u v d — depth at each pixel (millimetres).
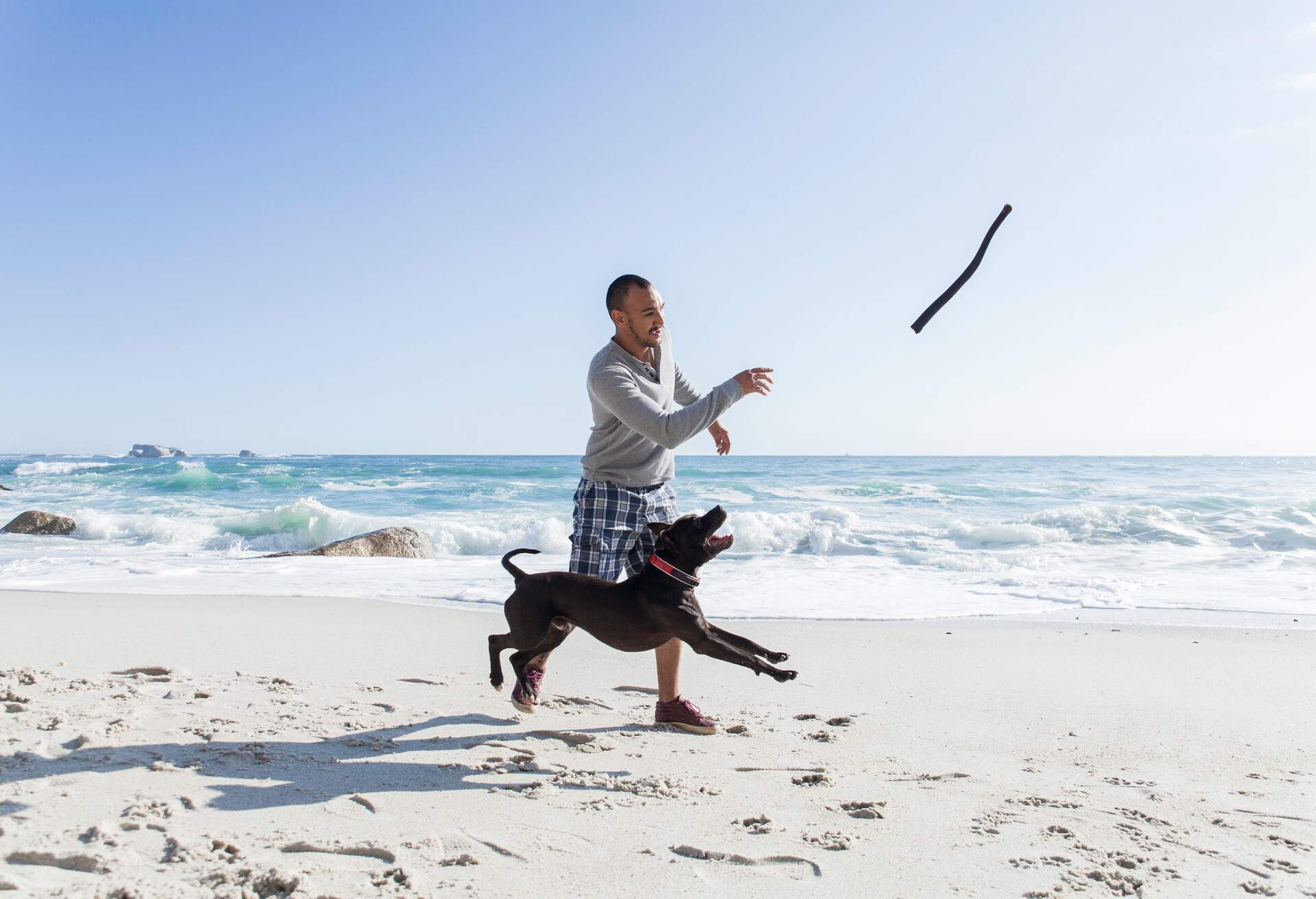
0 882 2086
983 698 4523
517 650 3818
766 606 7773
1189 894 2236
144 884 2119
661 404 3904
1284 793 3076
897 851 2494
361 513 19656
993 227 3521
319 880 2197
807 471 32875
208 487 27594
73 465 41156
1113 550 11891
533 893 2172
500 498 23062
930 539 13008
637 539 3898
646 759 3424
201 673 4746
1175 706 4359
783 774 3248
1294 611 7250
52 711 3693
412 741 3576
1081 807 2898
